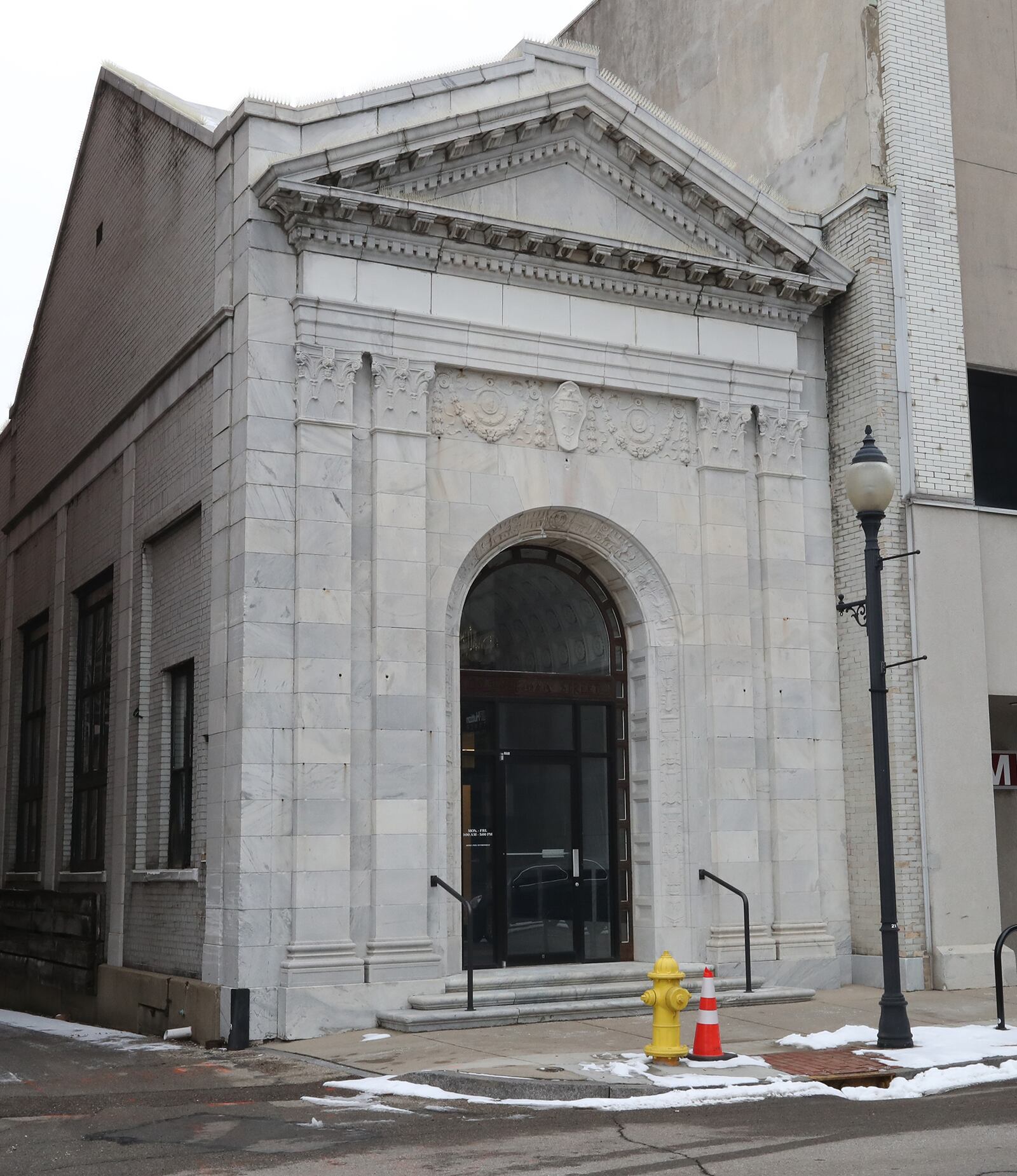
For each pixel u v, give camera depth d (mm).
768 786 19906
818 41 23172
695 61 26844
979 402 22156
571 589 20672
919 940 19672
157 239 21391
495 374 18969
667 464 20047
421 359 18297
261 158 18000
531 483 19047
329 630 17203
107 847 21625
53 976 23344
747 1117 11062
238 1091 13031
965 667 20641
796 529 20594
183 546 19906
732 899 19125
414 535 17875
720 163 20484
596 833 20156
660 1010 13461
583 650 20609
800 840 19797
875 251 21188
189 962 18094
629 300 19953
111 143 24125
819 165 22844
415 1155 9758
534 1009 16516
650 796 19672
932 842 19938
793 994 18219
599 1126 10805
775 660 20094
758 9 24922
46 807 25000
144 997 18938
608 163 19969
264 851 16562
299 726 16828
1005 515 21609
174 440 20109
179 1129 11078
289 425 17531
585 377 19453
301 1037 16141
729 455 20250
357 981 16609
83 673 24578
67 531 25453
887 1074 12625
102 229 24453
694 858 19328
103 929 21531
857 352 21156
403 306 18312
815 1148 9680
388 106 18828
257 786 16641
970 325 22094
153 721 20641
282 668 17016
